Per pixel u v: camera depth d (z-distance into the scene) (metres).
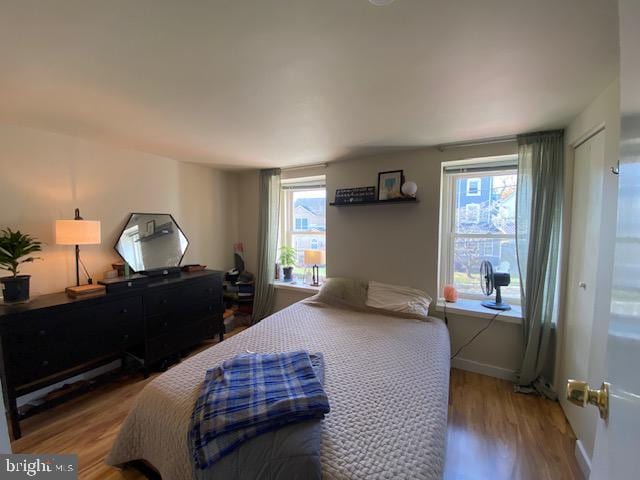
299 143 2.57
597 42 1.13
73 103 1.74
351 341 1.99
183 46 1.19
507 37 1.11
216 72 1.39
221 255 3.95
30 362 1.88
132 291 2.44
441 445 1.11
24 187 2.20
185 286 2.90
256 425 1.11
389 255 2.98
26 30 1.08
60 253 2.40
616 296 0.57
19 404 2.08
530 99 1.67
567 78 1.42
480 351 2.61
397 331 2.18
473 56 1.25
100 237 2.60
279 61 1.29
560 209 2.20
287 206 3.99
